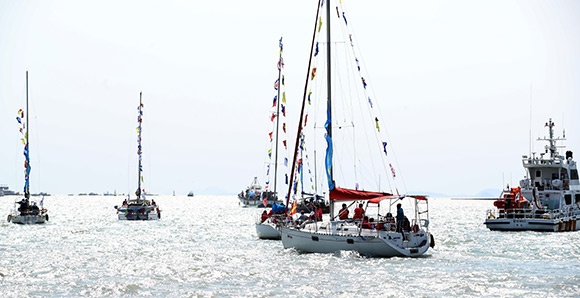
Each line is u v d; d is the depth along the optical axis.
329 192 55.19
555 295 40.41
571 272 48.97
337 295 40.53
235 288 43.09
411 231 56.41
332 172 56.28
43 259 58.72
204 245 72.19
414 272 48.34
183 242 76.69
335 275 47.19
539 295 40.44
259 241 77.31
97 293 41.69
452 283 44.09
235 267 52.16
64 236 85.56
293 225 63.56
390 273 47.88
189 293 41.53
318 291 41.69
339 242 55.38
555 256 59.06
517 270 49.81
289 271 49.19
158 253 63.66
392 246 54.22
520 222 85.50
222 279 46.56
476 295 40.44
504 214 87.75
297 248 58.91
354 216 56.97
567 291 41.59
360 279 45.59
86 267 53.22
